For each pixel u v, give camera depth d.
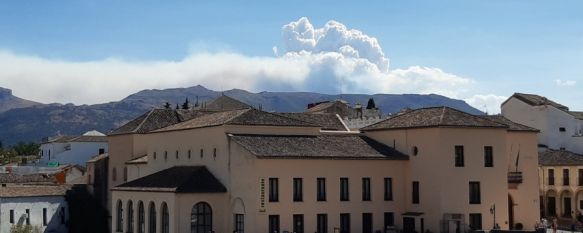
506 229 75.81
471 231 71.62
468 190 74.69
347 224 74.12
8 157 189.62
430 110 79.56
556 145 109.81
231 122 74.44
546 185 102.50
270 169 70.31
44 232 93.06
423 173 75.31
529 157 82.81
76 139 151.50
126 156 96.50
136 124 97.25
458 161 74.56
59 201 95.44
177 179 75.50
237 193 72.38
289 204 71.06
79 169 121.06
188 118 98.44
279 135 75.88
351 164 74.50
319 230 72.62
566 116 109.94
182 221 72.00
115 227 83.88
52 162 147.00
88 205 98.81
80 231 97.31
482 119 77.81
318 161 72.81
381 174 76.00
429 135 74.88
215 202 73.75
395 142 78.56
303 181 71.94
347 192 74.25
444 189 73.44
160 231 74.50
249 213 70.38
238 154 72.25
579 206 99.50
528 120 111.62
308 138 76.56
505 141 77.12
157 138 88.31
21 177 109.81
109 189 99.62
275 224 70.31
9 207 89.44
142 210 78.94
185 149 82.00
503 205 76.50
